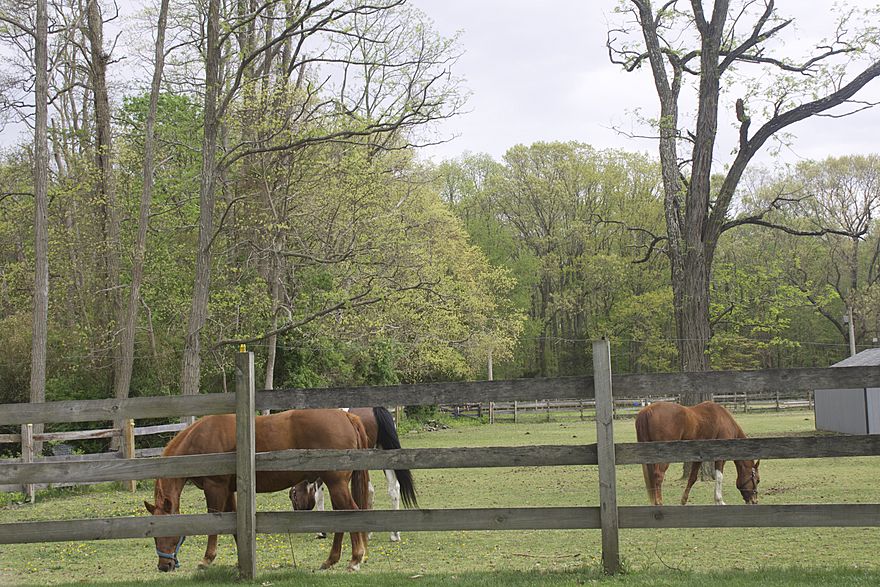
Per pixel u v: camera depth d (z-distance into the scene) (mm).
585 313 61406
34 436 17844
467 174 65125
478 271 46156
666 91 21844
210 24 22734
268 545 10742
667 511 6891
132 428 19750
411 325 29438
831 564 8273
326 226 26594
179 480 8484
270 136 23703
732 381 6941
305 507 11000
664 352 57531
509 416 47906
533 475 20250
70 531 7281
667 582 6484
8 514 15023
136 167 29625
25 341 27156
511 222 62125
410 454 7137
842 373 6785
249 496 7234
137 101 32844
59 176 29172
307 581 7102
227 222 26875
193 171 30266
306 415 8242
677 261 21641
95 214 27562
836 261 56969
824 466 20844
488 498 15742
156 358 27219
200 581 7277
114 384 26422
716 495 14133
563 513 7012
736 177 21156
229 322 26453
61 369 27172
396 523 7121
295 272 27984
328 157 26062
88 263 28375
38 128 22922
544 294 63250
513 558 9258
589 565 8000
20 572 9219
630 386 7055
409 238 29109
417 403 7234
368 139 27125
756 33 20875
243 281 27812
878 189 54156
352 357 32906
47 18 23391
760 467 21047
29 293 29812
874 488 15883
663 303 55812
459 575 7270
